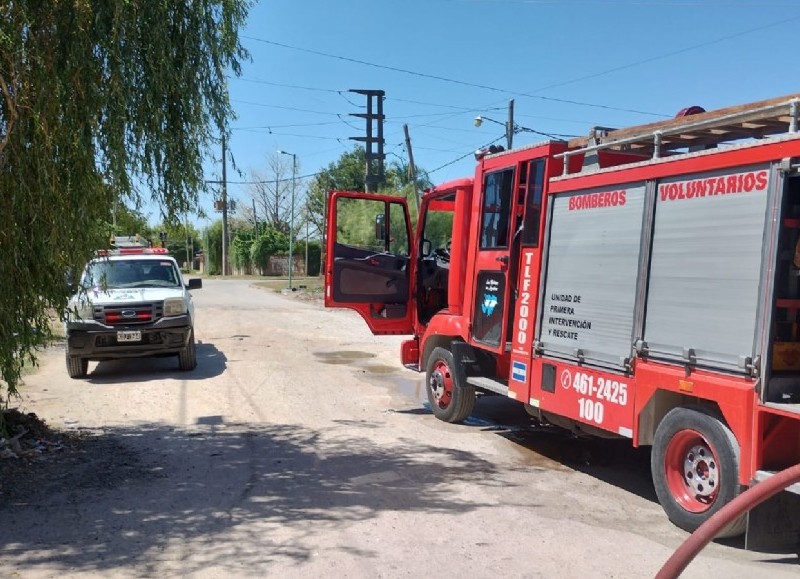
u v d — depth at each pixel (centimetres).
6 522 507
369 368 1295
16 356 619
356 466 664
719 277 481
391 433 805
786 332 456
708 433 486
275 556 452
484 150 800
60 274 605
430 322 903
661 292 531
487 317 781
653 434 543
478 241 802
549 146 675
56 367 1250
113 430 796
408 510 543
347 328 1998
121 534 487
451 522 518
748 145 459
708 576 428
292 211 5138
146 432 790
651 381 534
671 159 523
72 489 584
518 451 738
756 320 452
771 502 460
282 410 920
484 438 789
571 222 638
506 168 744
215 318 2228
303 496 574
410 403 985
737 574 431
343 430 814
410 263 972
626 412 561
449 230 1271
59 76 519
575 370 624
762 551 470
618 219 578
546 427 849
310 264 6406
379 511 539
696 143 605
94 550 459
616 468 682
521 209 729
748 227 460
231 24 634
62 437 752
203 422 845
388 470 654
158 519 517
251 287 4222
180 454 700
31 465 648
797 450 459
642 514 549
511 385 729
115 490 583
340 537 485
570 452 737
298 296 3378
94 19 529
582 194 625
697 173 502
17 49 499
